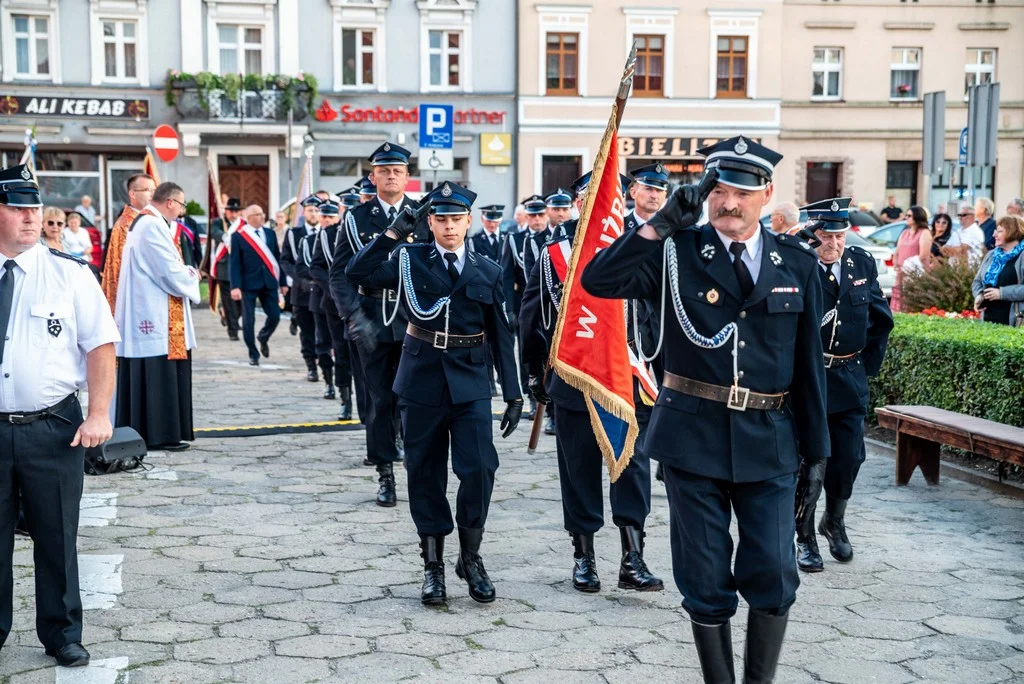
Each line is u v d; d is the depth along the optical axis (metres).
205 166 32.81
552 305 6.36
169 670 4.77
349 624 5.36
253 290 15.52
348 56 33.59
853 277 6.32
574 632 5.29
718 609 4.15
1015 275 10.33
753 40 34.81
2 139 31.92
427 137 14.01
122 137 32.50
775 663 4.17
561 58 34.41
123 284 9.19
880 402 10.30
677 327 4.29
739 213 4.13
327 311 10.79
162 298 9.21
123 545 6.62
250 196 33.44
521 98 34.19
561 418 5.94
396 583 6.00
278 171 33.22
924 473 8.38
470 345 5.80
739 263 4.23
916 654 5.08
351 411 11.00
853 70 35.69
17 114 31.92
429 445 5.73
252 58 33.09
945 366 9.00
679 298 4.24
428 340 5.77
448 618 5.47
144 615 5.45
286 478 8.44
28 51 32.03
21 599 5.66
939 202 36.38
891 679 4.79
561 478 6.04
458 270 5.79
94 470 8.45
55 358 4.73
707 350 4.22
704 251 4.24
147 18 32.25
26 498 4.76
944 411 8.41
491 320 5.85
